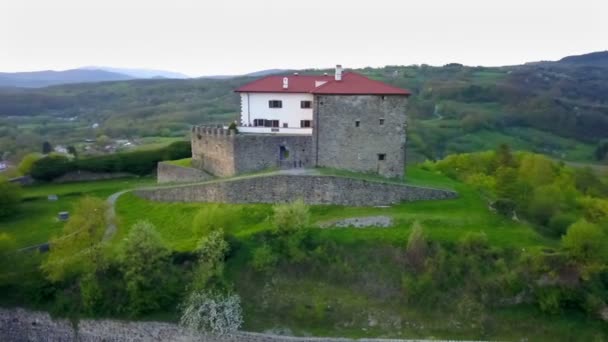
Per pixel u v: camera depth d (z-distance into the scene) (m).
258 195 71.62
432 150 147.75
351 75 82.19
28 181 101.81
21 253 62.00
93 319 55.53
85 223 65.94
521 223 67.81
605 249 59.91
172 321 53.91
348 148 76.19
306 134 79.56
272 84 84.56
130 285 54.25
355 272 57.69
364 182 70.75
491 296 54.97
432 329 52.72
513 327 52.88
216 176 82.31
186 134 199.75
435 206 71.06
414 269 57.41
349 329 52.84
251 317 54.03
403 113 76.06
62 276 57.16
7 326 58.25
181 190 77.00
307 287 56.84
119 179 105.94
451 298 54.94
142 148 131.00
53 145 185.50
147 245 55.75
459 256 57.81
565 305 54.78
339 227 63.69
